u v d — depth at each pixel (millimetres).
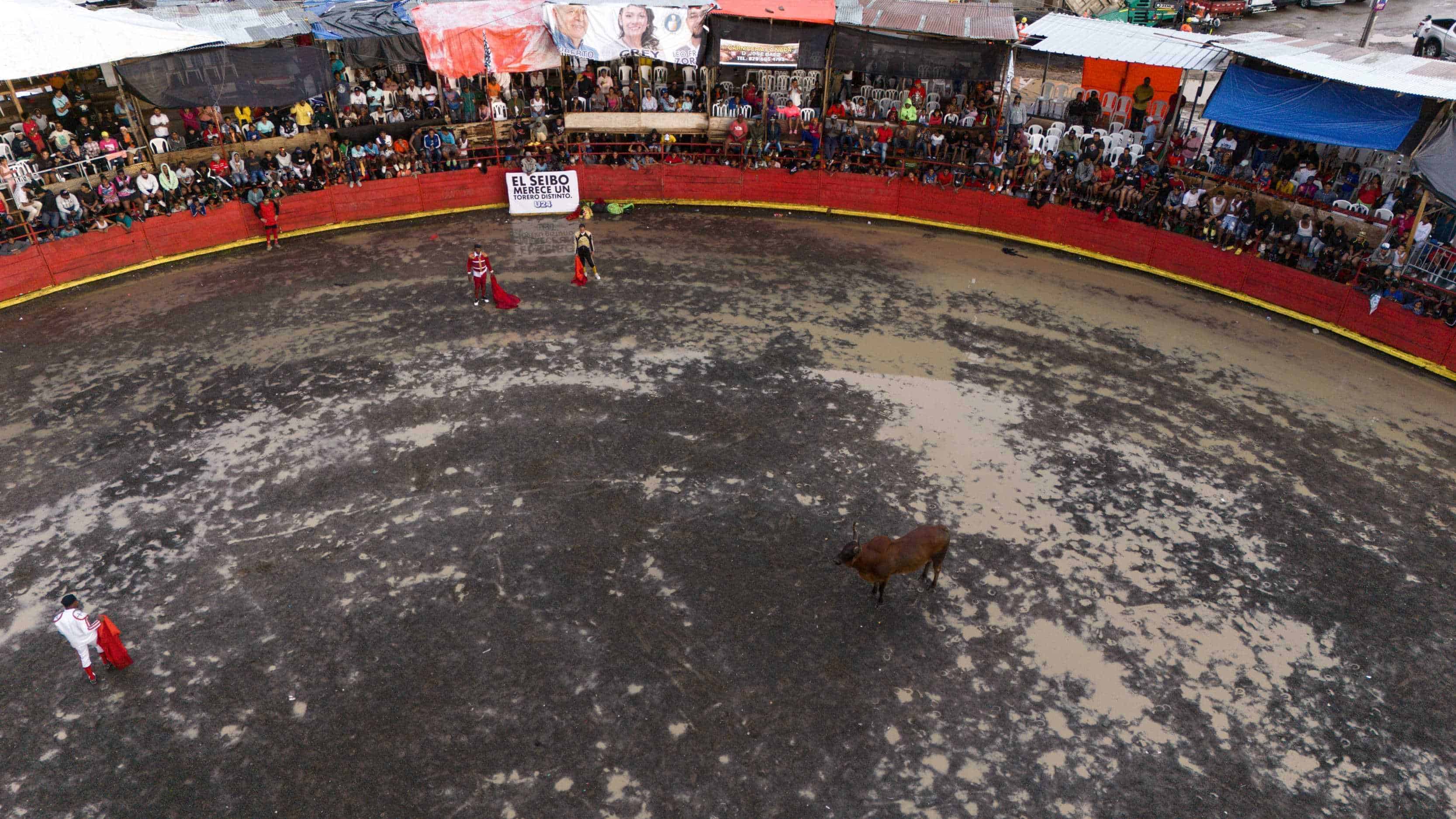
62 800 8711
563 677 10180
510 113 27422
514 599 11344
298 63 23250
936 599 11547
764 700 9953
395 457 14273
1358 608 11688
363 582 11609
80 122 23906
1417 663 10828
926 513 13195
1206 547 12719
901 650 10719
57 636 10766
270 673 10211
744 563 12062
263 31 23844
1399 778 9328
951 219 25516
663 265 22250
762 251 23484
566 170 25859
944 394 16562
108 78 24609
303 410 15625
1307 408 16516
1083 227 23516
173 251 22141
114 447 14516
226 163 23578
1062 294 21328
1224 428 15797
